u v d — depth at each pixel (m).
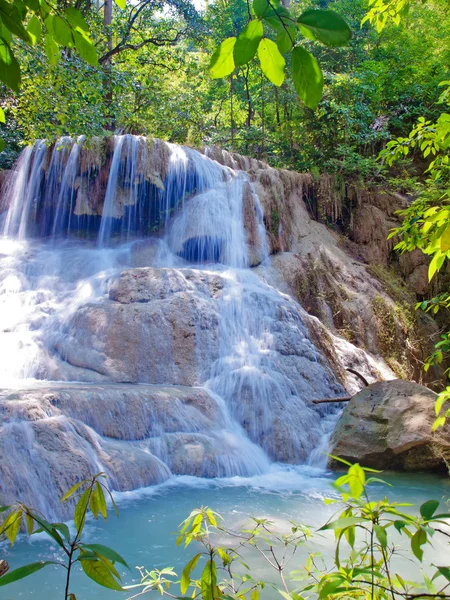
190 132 23.36
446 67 23.42
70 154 14.90
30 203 15.31
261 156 23.66
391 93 23.39
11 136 18.45
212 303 11.20
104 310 10.63
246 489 7.29
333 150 21.22
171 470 7.69
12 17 1.40
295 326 11.68
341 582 1.44
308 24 1.23
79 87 11.94
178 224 14.84
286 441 9.19
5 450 6.10
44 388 7.93
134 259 14.01
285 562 4.72
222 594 1.74
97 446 7.05
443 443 8.37
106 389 8.21
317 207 18.83
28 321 10.97
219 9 26.38
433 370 16.73
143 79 20.94
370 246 18.77
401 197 20.03
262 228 15.70
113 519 5.91
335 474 8.41
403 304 17.20
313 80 1.29
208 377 10.20
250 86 28.38
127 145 14.77
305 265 15.64
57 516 5.95
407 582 1.71
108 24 21.62
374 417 8.88
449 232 2.02
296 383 10.52
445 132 3.77
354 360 13.19
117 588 1.31
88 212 14.82
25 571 1.17
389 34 24.75
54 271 13.07
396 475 8.36
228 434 8.75
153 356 10.16
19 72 1.44
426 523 1.32
